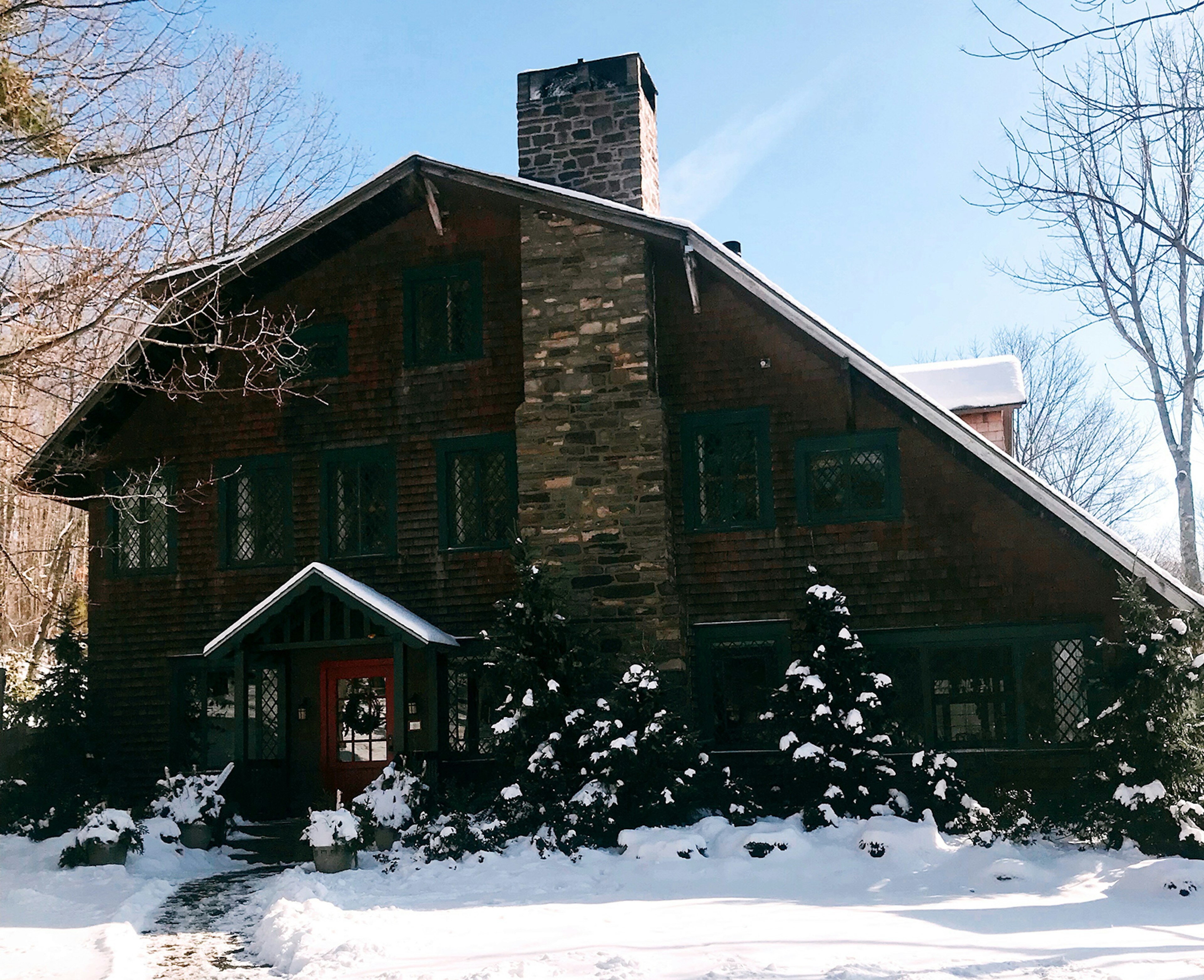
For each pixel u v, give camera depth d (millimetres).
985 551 15609
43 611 30562
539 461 16547
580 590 16109
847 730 14273
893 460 16031
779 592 16125
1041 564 15406
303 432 18078
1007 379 20938
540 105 18609
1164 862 10844
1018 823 13273
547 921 10109
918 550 15805
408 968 8281
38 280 14328
